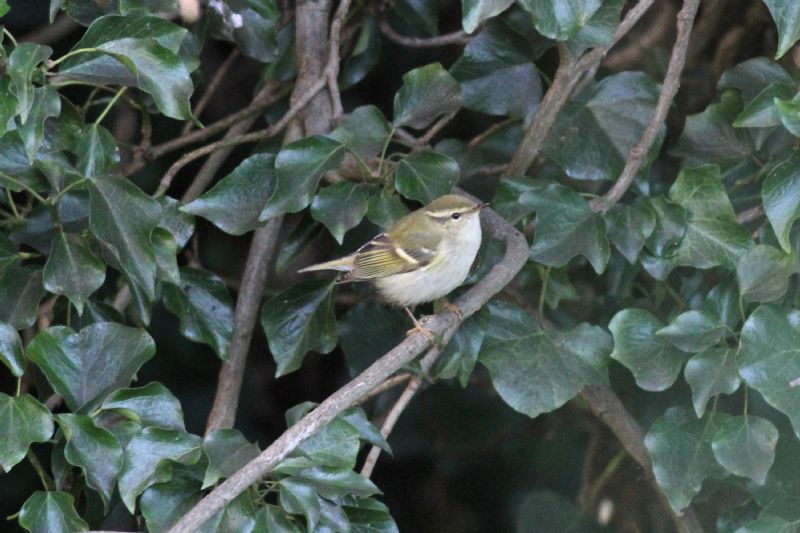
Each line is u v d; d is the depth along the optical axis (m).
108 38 7.63
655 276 9.06
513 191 9.42
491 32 10.00
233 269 13.17
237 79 13.54
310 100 10.38
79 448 7.22
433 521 13.16
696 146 10.11
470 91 10.12
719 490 9.98
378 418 12.15
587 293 11.14
